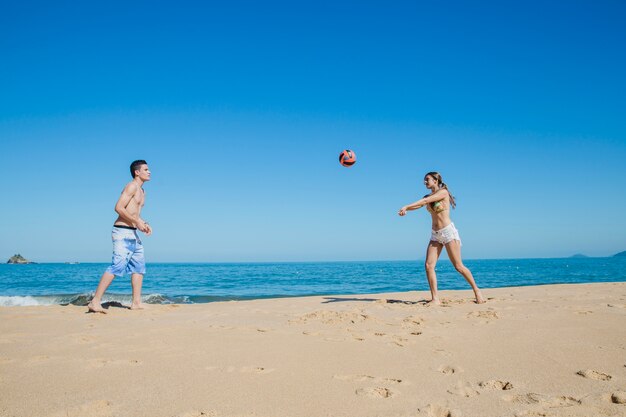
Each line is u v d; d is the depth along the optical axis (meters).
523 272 36.16
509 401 2.32
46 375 2.77
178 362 3.08
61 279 26.17
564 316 4.94
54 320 5.01
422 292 8.97
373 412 2.18
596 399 2.34
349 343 3.67
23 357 3.21
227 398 2.37
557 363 3.04
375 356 3.24
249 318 5.12
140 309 6.12
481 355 3.26
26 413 2.14
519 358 3.17
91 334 4.08
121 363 3.05
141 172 6.09
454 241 6.24
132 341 3.77
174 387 2.54
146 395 2.41
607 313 5.15
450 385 2.59
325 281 23.20
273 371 2.87
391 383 2.63
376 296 8.05
